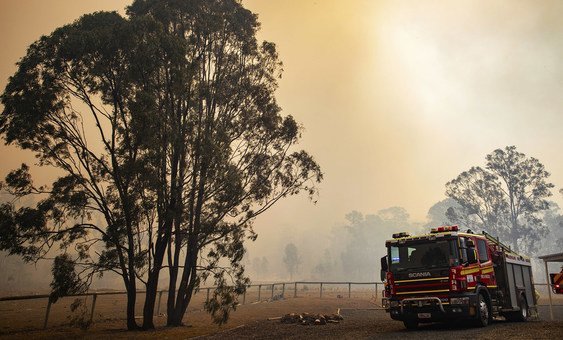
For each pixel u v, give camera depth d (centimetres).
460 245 1309
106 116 1684
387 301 1378
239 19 2084
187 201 1806
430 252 1325
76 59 1585
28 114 1551
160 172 1700
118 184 1611
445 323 1543
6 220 1488
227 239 1823
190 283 1761
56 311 2352
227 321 1795
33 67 1586
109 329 1599
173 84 1683
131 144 1625
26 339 1292
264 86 2028
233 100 1978
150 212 1703
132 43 1585
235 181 1783
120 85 1664
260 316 2052
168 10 1886
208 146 1703
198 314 2245
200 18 1959
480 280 1364
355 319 1845
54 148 1655
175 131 1703
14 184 1560
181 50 1638
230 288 1686
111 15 1744
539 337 1002
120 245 1612
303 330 1444
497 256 1560
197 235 1791
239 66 2047
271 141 1981
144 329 1577
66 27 1631
